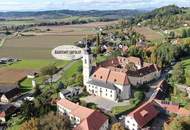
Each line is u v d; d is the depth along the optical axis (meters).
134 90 149.00
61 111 123.69
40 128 99.25
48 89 158.50
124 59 194.25
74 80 165.62
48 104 128.75
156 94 132.12
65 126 103.19
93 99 137.12
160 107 119.94
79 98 138.50
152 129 105.12
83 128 99.12
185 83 154.00
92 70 153.00
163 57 199.38
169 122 102.81
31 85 182.00
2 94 157.25
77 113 111.19
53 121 101.75
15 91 162.50
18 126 118.69
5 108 134.25
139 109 110.44
